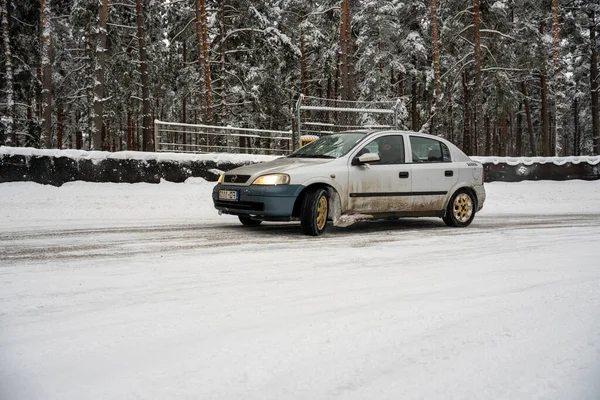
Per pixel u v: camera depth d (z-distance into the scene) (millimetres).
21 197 9195
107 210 9000
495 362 1859
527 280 3385
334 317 2488
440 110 21516
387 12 29984
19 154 9758
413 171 7160
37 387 1644
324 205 6344
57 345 2072
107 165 10711
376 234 6492
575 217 9195
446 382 1683
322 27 32969
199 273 3715
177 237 5941
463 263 4184
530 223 7992
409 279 3496
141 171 11117
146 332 2252
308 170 6301
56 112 30953
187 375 1745
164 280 3451
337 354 1957
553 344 2043
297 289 3172
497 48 28234
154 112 34062
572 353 1935
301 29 31516
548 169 15758
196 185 11633
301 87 33250
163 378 1719
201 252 4773
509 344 2057
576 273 3607
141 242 5465
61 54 28203
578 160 16047
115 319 2471
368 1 29875
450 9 27969
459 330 2256
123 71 26406
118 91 27078
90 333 2240
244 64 26406
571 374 1732
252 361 1880
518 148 43094
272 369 1800
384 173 6906
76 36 27172
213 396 1578
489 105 31875
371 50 29922
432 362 1868
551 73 34281
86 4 21375
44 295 2988
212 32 24422
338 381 1695
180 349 2016
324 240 5809
